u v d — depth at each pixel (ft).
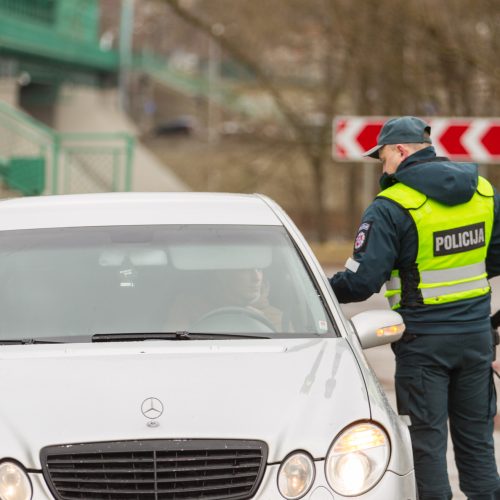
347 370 44.11
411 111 245.65
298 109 283.18
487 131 136.98
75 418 40.57
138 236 52.19
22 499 38.88
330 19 245.86
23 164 223.10
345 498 39.50
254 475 39.45
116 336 47.26
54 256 51.13
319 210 307.17
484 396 53.26
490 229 52.90
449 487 52.26
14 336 47.67
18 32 359.05
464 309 52.08
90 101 467.52
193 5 280.10
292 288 50.08
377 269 50.83
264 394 41.88
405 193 51.49
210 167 320.91
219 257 51.21
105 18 478.18
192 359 44.55
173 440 39.70
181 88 511.40
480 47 213.46
